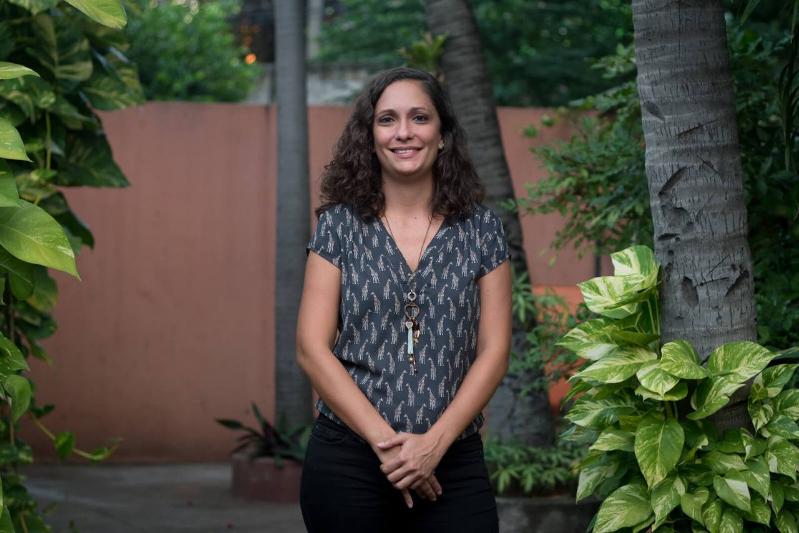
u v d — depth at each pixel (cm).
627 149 511
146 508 768
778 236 462
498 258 317
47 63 430
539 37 1302
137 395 946
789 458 315
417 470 292
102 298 944
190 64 1291
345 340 308
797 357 350
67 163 455
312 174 958
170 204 950
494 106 613
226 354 953
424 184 320
